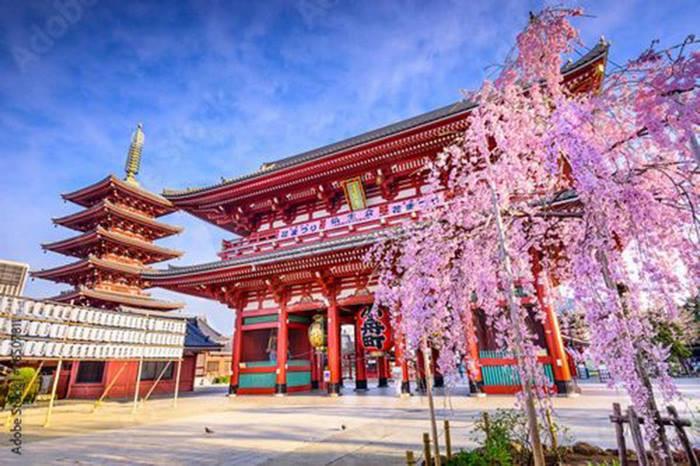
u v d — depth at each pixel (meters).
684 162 4.17
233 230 30.05
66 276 32.31
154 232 36.38
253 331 24.00
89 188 33.69
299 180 22.95
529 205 5.77
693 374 24.36
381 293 6.39
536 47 5.29
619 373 3.99
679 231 4.56
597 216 4.38
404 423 10.24
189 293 25.62
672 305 4.28
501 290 5.61
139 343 15.96
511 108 5.86
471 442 7.61
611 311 4.04
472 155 6.47
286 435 9.34
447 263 5.93
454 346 5.95
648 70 4.22
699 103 3.71
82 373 25.48
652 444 4.16
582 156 4.12
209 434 9.79
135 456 7.53
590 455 6.10
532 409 4.18
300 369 23.45
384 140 19.36
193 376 30.84
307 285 22.00
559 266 6.09
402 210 20.41
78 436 9.92
